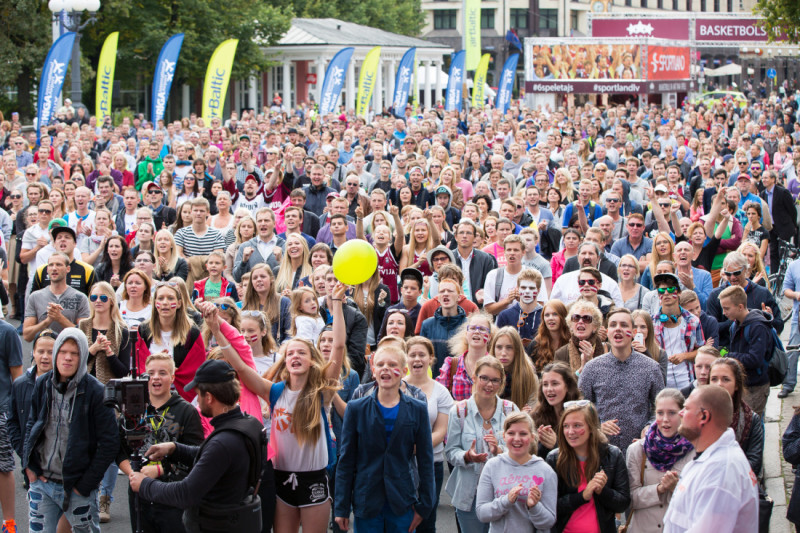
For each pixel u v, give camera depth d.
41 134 25.39
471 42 43.00
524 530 6.50
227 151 24.31
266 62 54.97
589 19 55.53
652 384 7.80
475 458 7.09
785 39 28.06
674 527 5.45
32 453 7.20
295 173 18.62
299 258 11.68
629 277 10.25
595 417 6.56
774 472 9.27
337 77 35.59
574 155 19.17
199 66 51.00
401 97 40.53
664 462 6.71
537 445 6.83
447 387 8.35
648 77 46.56
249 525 6.00
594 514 6.54
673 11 104.38
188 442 7.04
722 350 9.25
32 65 44.16
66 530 7.34
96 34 48.66
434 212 13.03
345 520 6.88
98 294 8.77
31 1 42.53
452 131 25.39
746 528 5.32
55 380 7.16
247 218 13.29
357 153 19.36
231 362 7.13
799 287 11.49
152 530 6.70
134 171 20.73
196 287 11.48
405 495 6.81
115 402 6.37
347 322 9.54
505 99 44.31
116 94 53.72
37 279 10.88
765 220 15.28
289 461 7.03
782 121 40.03
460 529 7.32
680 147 21.33
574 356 8.55
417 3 88.81
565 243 11.62
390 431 6.84
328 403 7.22
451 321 9.34
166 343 8.73
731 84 72.81
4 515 8.06
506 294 10.88
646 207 16.50
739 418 7.16
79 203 14.77
